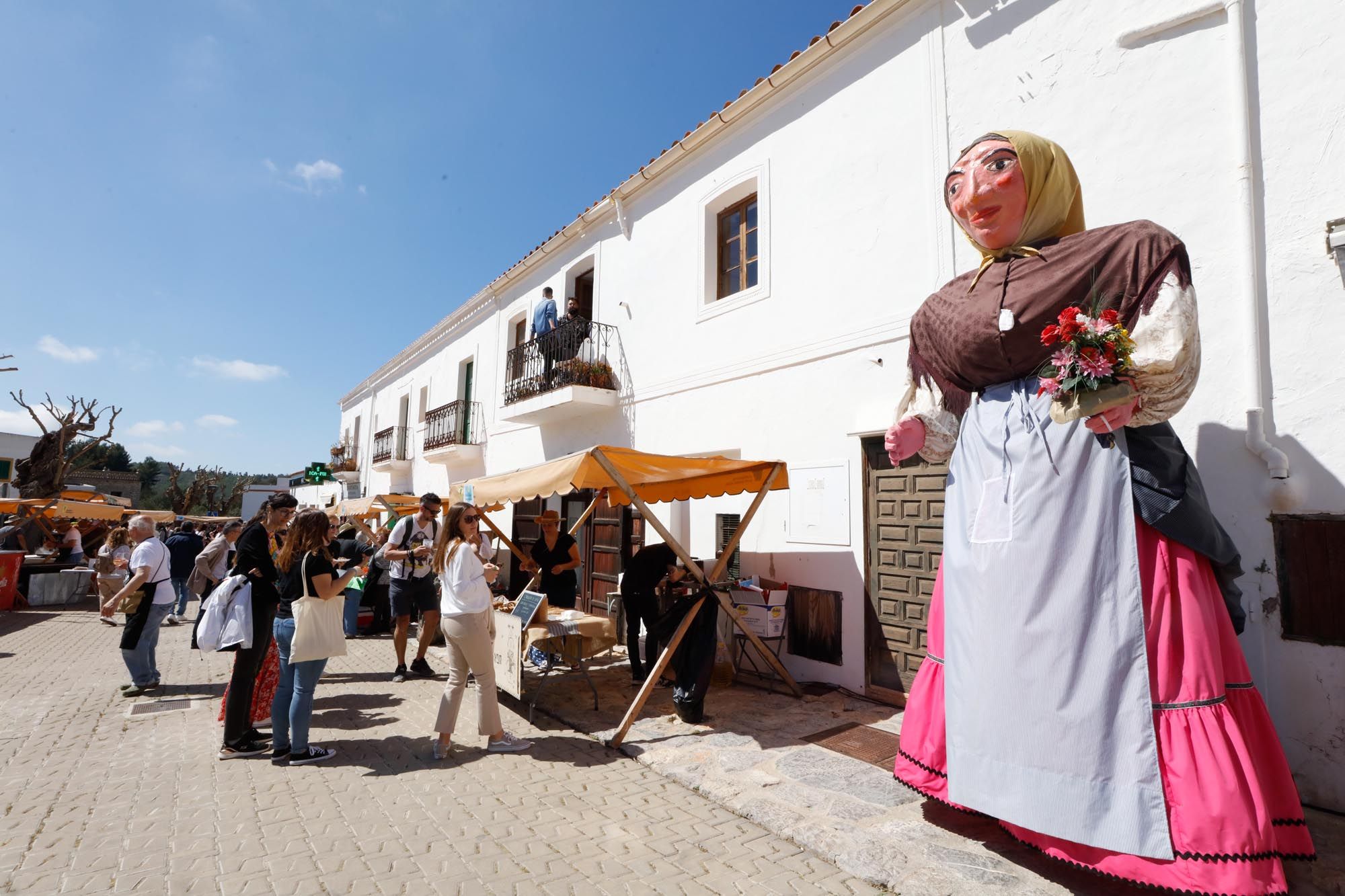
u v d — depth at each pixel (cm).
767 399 692
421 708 562
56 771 421
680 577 557
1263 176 383
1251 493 372
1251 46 394
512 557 1059
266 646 458
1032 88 499
